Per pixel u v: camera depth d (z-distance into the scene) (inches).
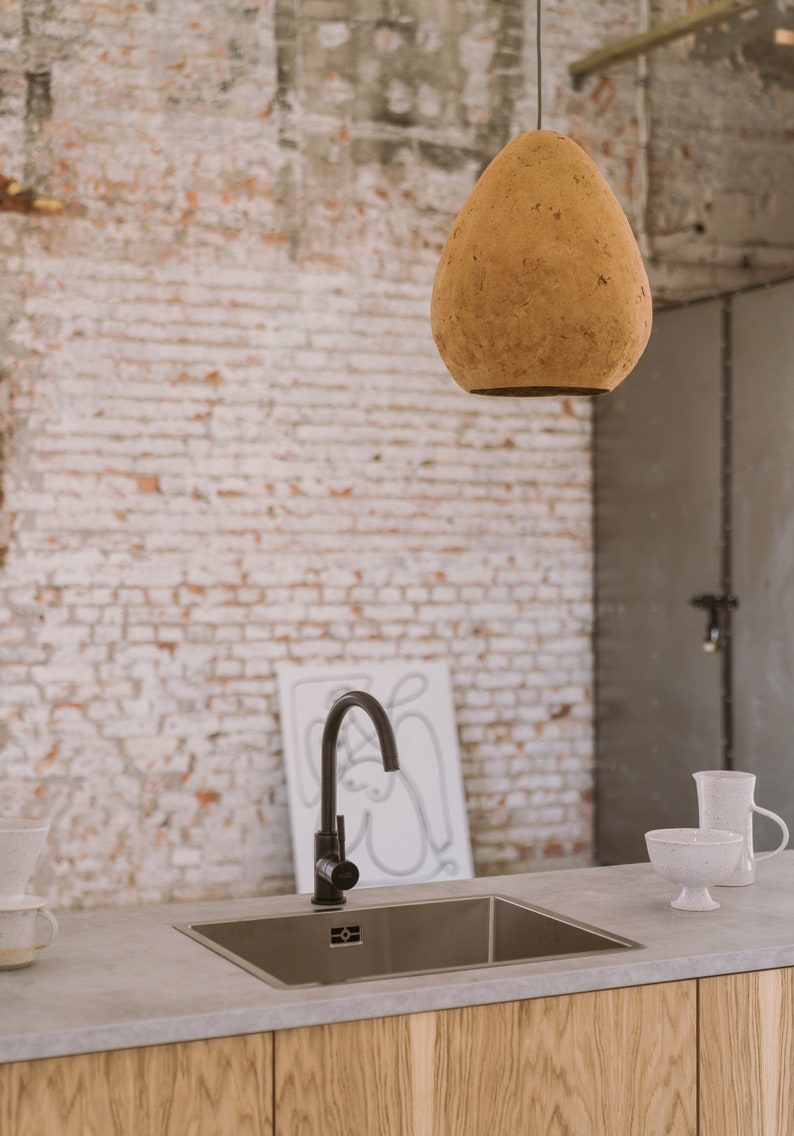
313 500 218.5
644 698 223.0
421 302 225.9
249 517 214.2
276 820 214.8
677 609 214.4
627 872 109.2
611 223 84.9
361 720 217.2
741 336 199.5
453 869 219.0
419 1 226.1
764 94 243.4
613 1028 78.7
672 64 240.1
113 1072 67.9
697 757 209.6
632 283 84.8
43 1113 66.6
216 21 212.2
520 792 232.8
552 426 235.5
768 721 194.1
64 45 202.8
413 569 225.3
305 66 218.1
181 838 209.8
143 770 207.8
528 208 83.4
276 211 216.2
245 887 212.8
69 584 203.6
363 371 222.1
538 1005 76.8
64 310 203.2
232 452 213.3
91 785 204.8
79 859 203.9
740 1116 82.4
